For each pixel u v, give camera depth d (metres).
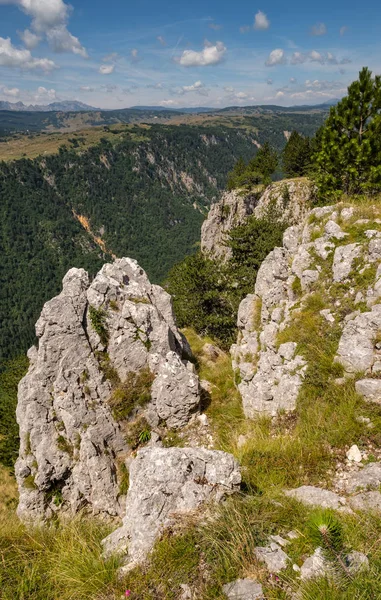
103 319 12.41
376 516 5.59
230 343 26.30
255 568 4.91
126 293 13.15
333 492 6.57
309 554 5.02
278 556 5.02
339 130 26.08
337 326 10.20
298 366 9.98
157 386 11.84
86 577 5.75
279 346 11.12
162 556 5.33
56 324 11.66
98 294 12.50
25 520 10.09
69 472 10.72
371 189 23.48
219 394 13.24
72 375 11.55
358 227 12.12
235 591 4.66
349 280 10.87
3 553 7.09
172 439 11.62
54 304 11.77
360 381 8.31
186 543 5.40
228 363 16.05
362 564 4.48
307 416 8.83
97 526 8.68
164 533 5.66
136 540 5.84
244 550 5.16
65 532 7.77
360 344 9.00
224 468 6.51
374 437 7.45
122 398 11.80
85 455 10.57
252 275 32.81
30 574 6.26
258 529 5.54
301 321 11.09
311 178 57.75
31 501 10.36
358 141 25.20
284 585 4.59
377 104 24.00
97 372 11.85
